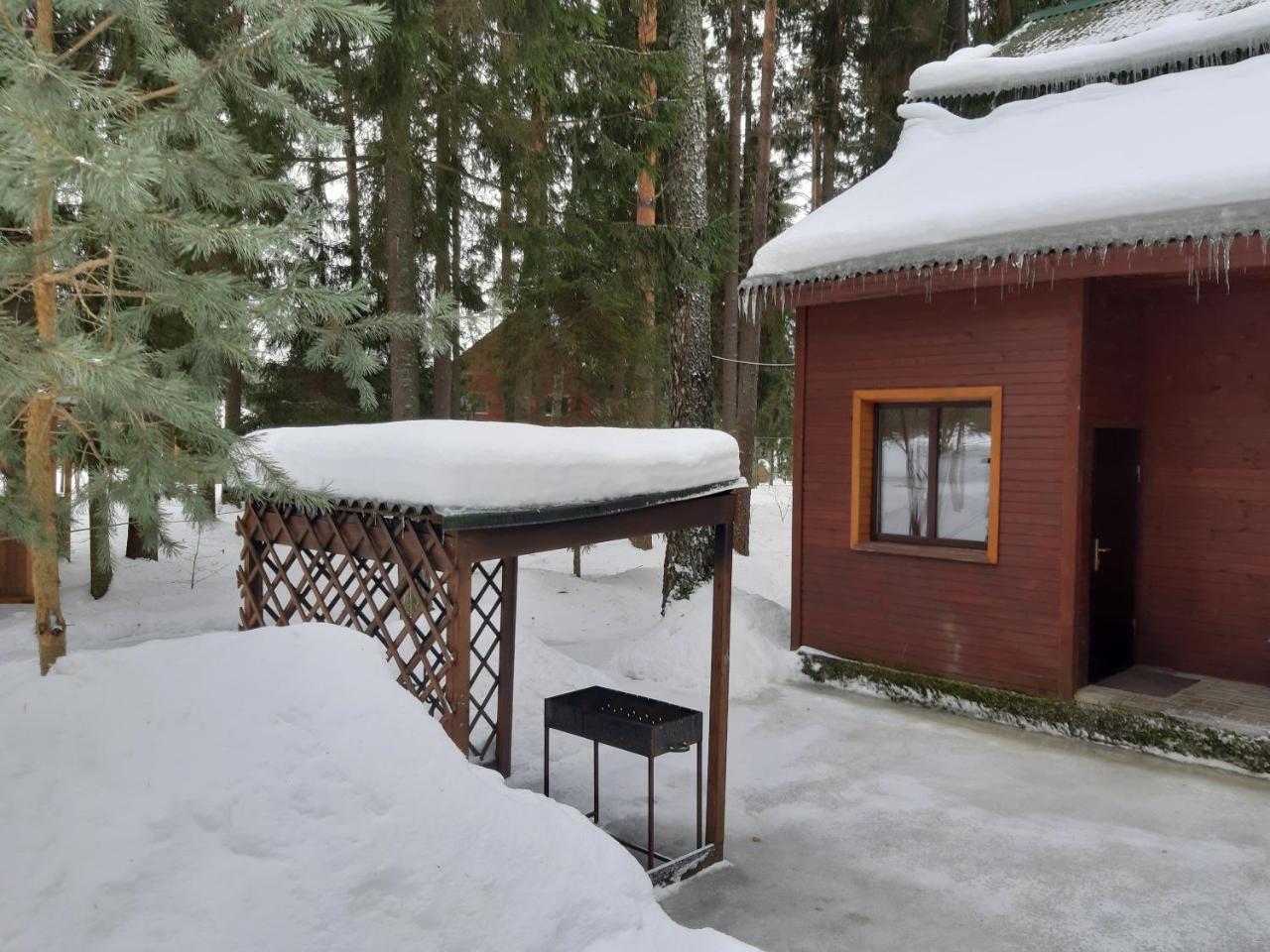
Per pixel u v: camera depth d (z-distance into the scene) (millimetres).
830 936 3969
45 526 3041
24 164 2367
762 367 21469
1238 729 5977
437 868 2234
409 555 3664
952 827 5105
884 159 16938
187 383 2926
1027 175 7062
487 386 17484
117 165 2363
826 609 8219
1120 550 7484
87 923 1901
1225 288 7234
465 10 8438
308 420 14852
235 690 2465
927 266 6832
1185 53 7805
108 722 2311
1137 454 7660
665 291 10648
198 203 3709
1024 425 6965
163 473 3105
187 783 2188
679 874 4445
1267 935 3988
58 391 2846
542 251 10727
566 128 10672
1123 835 5012
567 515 3812
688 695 7715
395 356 9898
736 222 12023
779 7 17391
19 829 2051
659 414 13695
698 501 4555
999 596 7141
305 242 12359
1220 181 5734
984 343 7160
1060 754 6320
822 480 8219
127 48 6391
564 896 2389
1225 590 7301
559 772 5832
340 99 11055
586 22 9641
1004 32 16109
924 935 3979
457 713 3516
